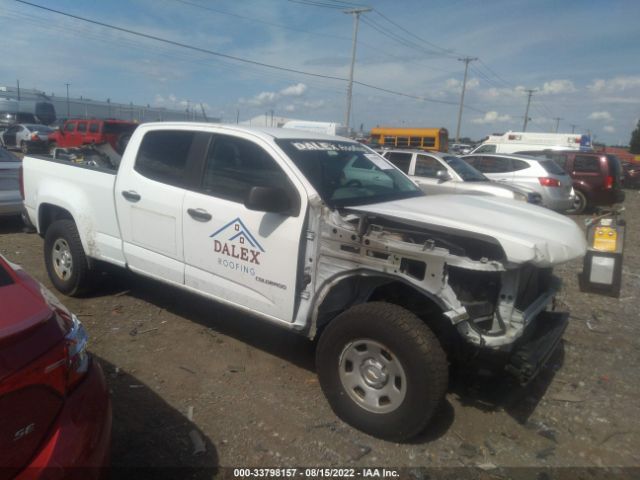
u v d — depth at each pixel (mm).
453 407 3768
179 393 3766
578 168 15305
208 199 4078
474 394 3965
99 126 22453
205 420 3451
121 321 4949
